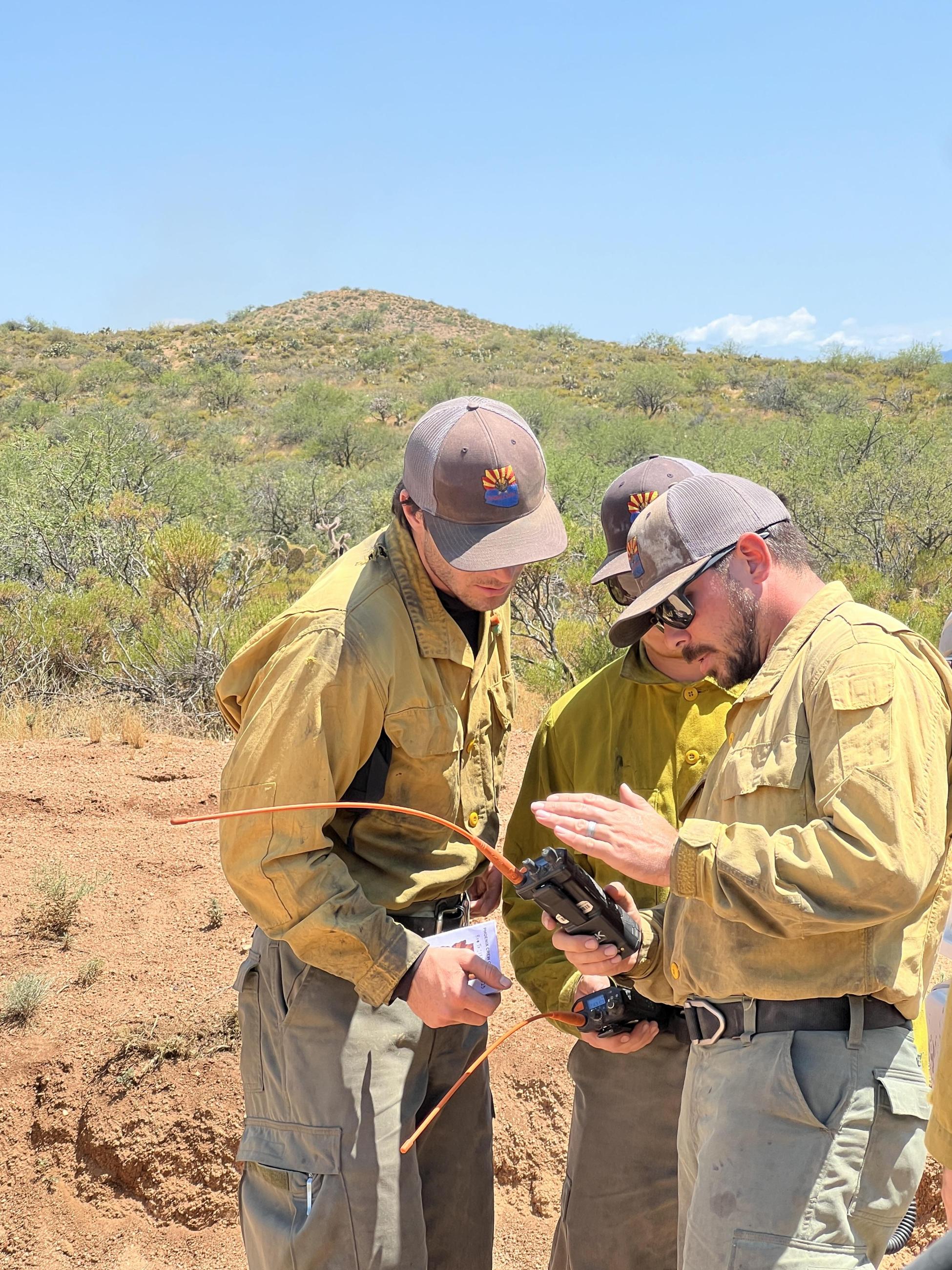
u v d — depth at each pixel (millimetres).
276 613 9828
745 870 1686
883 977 1735
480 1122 2469
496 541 2033
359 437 48375
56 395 65000
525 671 8898
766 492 1978
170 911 4422
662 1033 2258
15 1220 3217
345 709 2043
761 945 1779
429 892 2244
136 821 5359
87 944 4168
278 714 2029
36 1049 3586
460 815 2324
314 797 2027
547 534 2086
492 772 2422
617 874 2365
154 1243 3145
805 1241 1691
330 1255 2078
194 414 60125
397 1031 2184
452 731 2189
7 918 4344
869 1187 1731
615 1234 2344
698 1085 1897
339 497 26984
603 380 72875
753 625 1898
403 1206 2133
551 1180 3270
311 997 2145
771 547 1908
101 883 4660
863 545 16875
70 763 6223
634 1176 2320
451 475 2033
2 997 3812
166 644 9719
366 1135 2111
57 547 14867
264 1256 2152
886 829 1620
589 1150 2369
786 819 1766
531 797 2535
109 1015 3699
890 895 1621
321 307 104812
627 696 2381
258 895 2061
